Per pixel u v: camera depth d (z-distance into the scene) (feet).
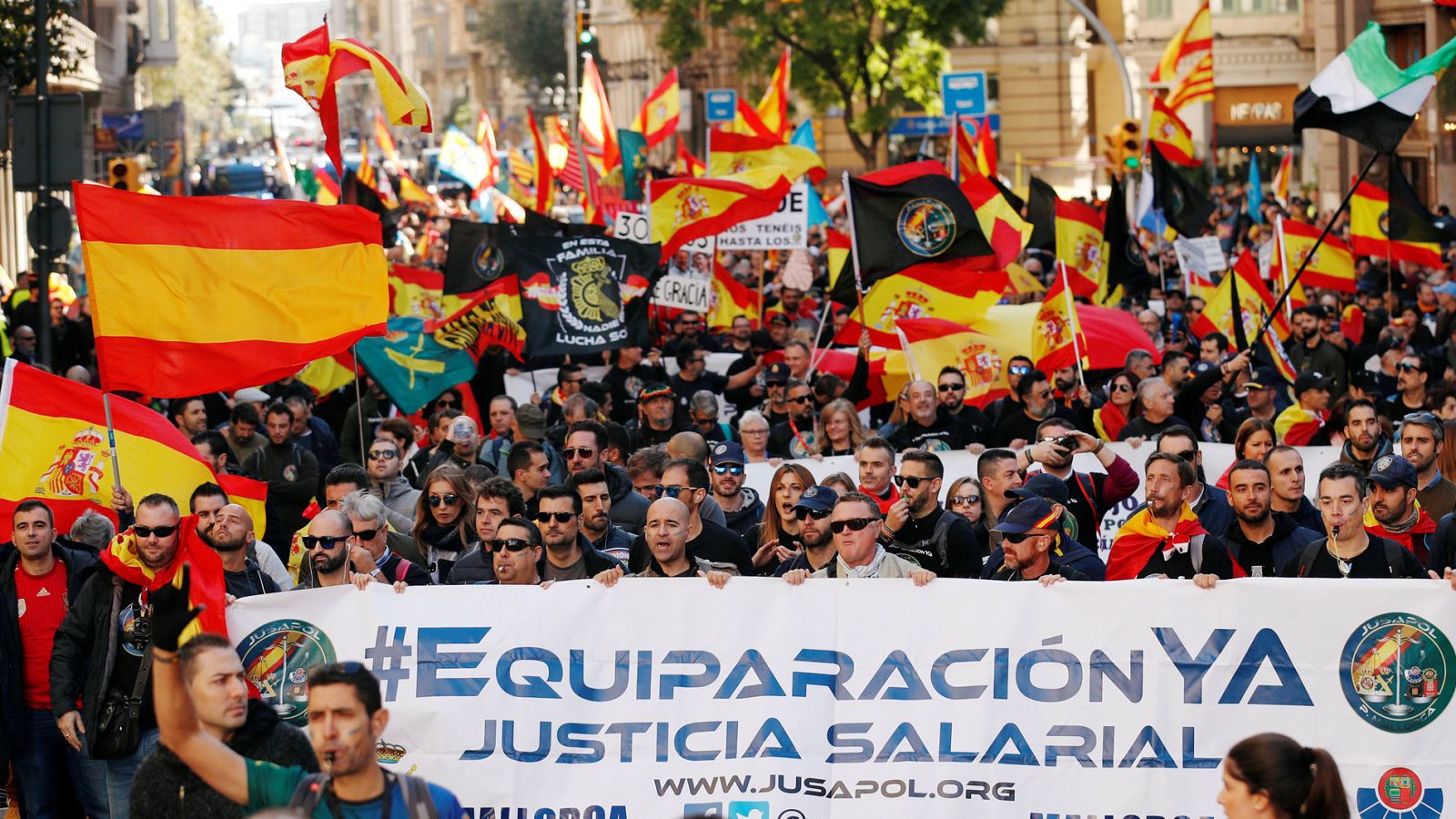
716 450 34.27
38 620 26.84
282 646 24.57
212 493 27.14
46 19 50.57
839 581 24.36
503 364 55.72
